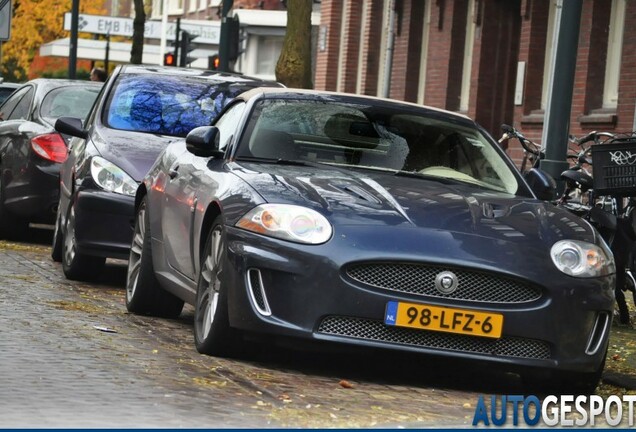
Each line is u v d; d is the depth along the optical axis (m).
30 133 19.84
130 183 15.11
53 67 77.50
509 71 33.53
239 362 10.36
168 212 12.21
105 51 61.69
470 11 35.53
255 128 11.66
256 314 9.89
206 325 10.58
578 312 9.90
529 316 9.80
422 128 11.95
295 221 9.96
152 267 12.78
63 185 17.06
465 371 11.20
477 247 9.85
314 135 11.64
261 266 9.91
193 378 9.46
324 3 44.94
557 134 16.08
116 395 8.63
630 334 14.02
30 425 7.55
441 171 11.51
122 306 13.56
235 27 31.83
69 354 10.02
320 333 9.78
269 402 8.85
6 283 14.46
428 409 9.19
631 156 14.23
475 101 33.81
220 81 17.16
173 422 7.90
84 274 15.52
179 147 13.02
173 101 16.64
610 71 28.38
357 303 9.71
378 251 9.74
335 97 12.16
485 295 9.81
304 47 23.88
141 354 10.33
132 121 16.33
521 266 9.80
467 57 35.59
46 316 11.98
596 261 10.09
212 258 10.65
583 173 14.53
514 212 10.50
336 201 10.20
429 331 9.80
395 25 39.19
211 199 10.84
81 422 7.72
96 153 15.48
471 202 10.55
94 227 15.07
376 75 41.88
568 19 16.02
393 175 11.27
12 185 19.92
